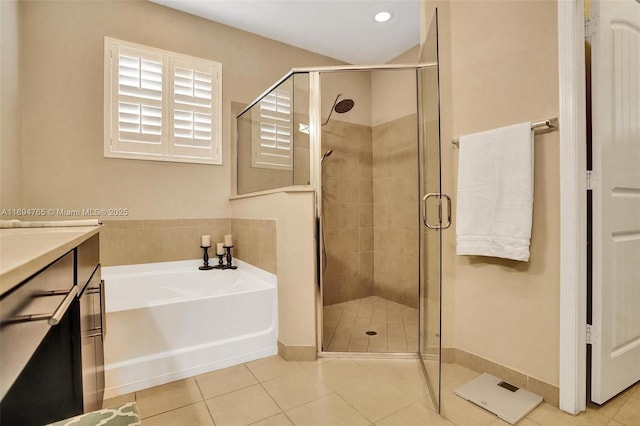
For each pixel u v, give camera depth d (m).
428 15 2.12
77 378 1.02
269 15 2.93
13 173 2.11
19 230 1.27
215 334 2.02
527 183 1.64
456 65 2.08
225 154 3.08
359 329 2.68
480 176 1.82
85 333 1.13
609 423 1.47
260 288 2.21
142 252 2.70
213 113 3.00
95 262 1.44
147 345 1.82
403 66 2.31
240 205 2.88
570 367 1.54
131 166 2.66
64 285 0.83
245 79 3.18
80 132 2.46
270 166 2.64
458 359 2.07
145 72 2.70
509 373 1.81
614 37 1.59
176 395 1.71
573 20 1.53
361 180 3.54
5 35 2.00
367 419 1.51
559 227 1.60
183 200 2.88
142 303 1.87
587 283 1.59
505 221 1.72
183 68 2.86
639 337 1.77
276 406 1.61
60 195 2.39
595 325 1.56
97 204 2.53
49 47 2.36
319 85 2.36
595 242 1.55
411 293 3.26
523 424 1.47
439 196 1.62
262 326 2.19
